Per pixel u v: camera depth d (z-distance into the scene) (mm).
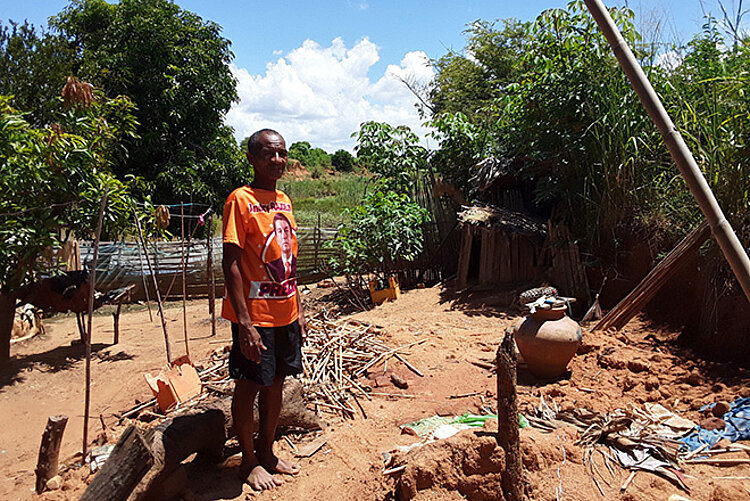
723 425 3674
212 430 3404
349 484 3277
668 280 5770
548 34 7402
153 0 14734
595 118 6973
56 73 9453
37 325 8305
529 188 9539
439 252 10500
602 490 3020
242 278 3107
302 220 20312
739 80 5113
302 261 11859
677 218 6172
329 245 9930
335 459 3602
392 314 8227
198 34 15188
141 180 7711
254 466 3350
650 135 6453
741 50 5477
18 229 5957
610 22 2506
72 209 6613
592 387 4621
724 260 5047
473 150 10039
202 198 14695
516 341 4965
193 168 14305
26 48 9734
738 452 3346
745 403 3918
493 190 9461
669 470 3172
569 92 7109
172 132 14766
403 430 3955
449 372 5262
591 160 7250
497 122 8977
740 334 4828
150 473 2955
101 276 10250
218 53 15562
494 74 15406
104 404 5199
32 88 9164
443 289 9289
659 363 4949
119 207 6887
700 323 5234
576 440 3490
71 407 5211
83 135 6922
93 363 6625
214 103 15031
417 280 10430
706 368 4703
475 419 3990
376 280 9414
